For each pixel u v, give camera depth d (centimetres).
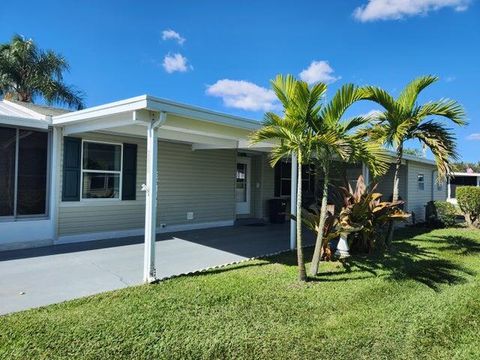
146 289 488
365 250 778
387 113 759
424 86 747
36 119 711
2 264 600
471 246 909
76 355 315
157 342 342
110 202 862
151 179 528
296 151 542
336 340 361
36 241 743
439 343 367
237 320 397
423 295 508
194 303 439
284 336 364
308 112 529
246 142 893
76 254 681
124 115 588
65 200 786
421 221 1549
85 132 791
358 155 539
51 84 1988
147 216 525
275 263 659
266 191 1355
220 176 1144
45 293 466
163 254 720
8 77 1925
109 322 378
